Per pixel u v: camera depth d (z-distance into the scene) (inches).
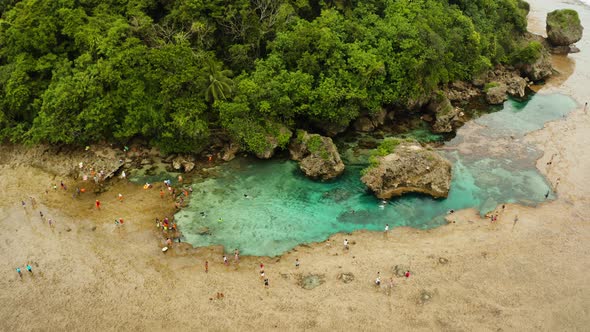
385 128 3149.6
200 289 1942.7
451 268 2046.0
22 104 2635.3
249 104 2684.5
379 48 2994.6
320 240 2230.6
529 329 1780.3
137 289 1941.4
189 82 2600.9
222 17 2805.1
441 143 3031.5
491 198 2522.1
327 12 3004.4
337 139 3011.8
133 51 2544.3
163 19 2861.7
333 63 2866.6
